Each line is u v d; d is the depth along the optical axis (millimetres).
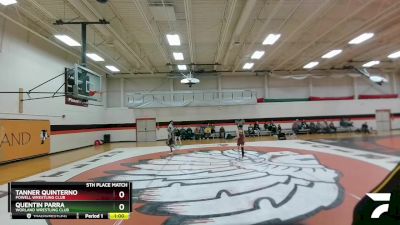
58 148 12656
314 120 19422
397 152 9172
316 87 20031
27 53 10500
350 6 9211
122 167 8172
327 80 20094
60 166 8664
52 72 12273
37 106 11117
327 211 3830
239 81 19875
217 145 13984
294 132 18484
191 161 8906
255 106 19328
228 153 10609
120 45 12039
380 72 20078
